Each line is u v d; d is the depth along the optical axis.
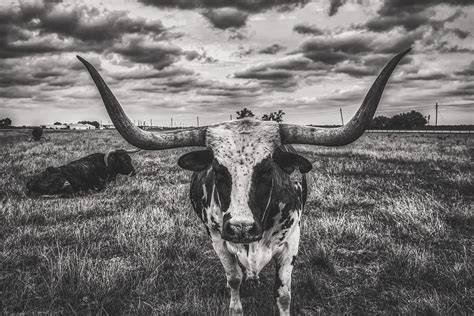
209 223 3.46
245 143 2.89
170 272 4.83
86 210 7.69
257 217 2.72
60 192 9.04
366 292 4.26
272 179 2.95
